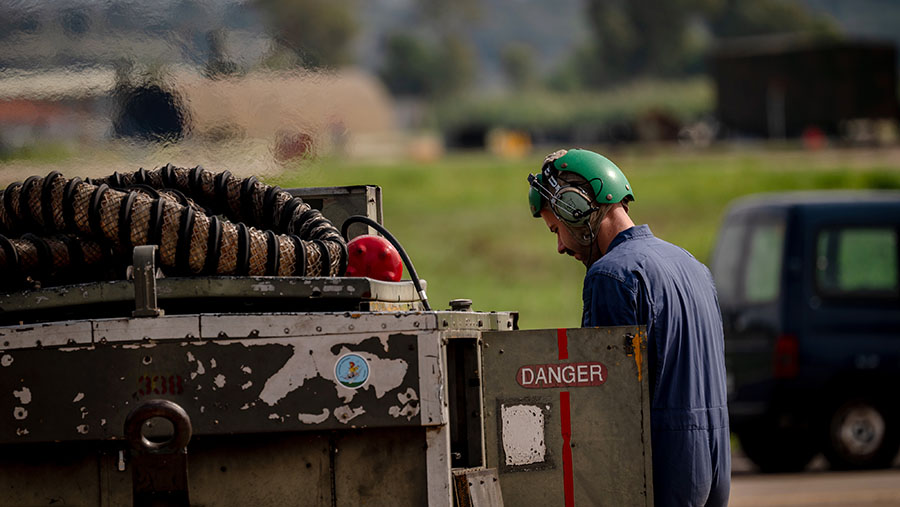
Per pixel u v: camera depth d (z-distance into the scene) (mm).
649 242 10844
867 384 32125
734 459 36219
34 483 8984
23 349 8797
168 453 8578
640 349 9750
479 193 128000
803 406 32062
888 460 32312
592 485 9727
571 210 11008
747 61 192125
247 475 8914
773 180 128750
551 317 74250
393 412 8734
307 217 10695
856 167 140375
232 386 8711
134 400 8734
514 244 100812
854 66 186375
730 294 33719
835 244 32531
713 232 105250
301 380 8734
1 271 9797
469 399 9797
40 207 9734
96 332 8750
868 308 32094
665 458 10242
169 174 11008
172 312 9469
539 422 9750
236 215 11062
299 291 9305
